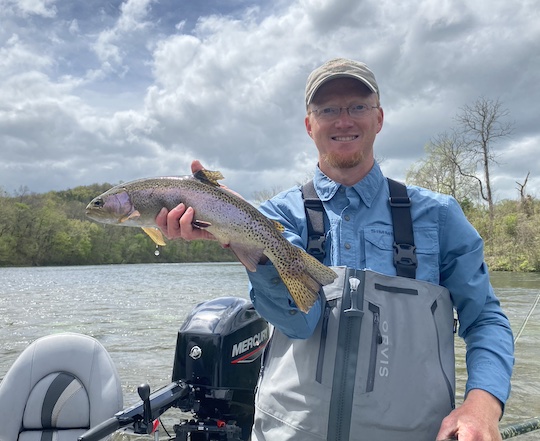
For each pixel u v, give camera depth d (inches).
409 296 38.9
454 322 41.1
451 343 40.1
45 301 326.6
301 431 37.4
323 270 37.9
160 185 43.1
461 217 42.7
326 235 42.5
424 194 43.7
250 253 39.5
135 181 44.4
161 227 42.2
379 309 38.1
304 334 37.9
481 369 37.9
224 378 56.9
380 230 41.7
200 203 41.3
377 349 37.3
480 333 40.5
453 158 756.6
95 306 292.2
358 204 42.5
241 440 53.7
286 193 46.7
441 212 42.3
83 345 63.9
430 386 37.4
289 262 38.4
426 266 40.6
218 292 386.6
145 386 45.3
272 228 39.6
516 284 384.5
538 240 565.0
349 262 40.8
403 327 38.0
